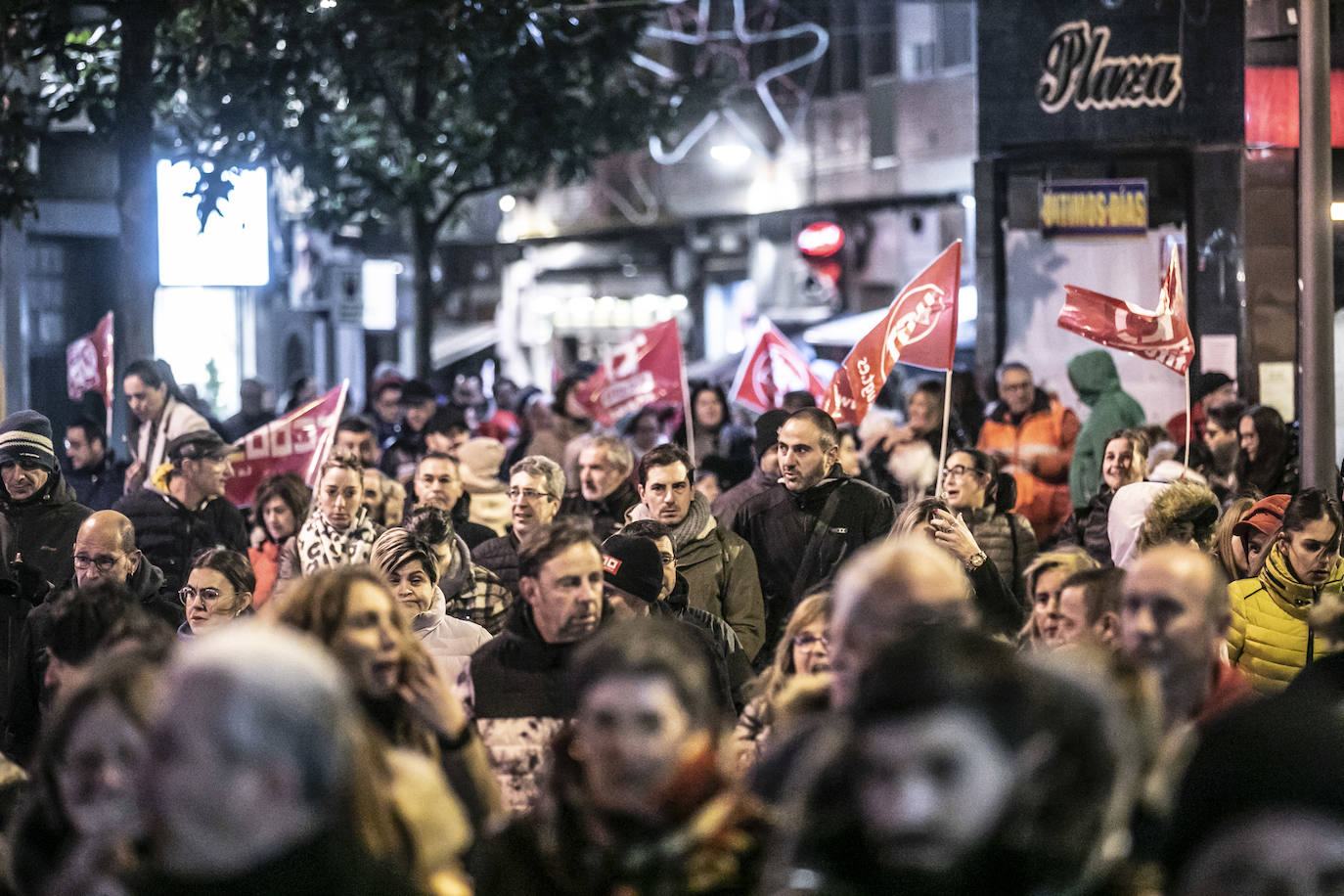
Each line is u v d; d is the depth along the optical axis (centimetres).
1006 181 4069
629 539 1465
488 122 4494
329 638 985
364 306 6812
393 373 4334
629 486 2241
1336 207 3703
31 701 1561
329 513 2041
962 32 6894
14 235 4309
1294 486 2567
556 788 775
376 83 4228
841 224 7481
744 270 8119
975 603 1517
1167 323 2412
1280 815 593
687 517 1902
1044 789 606
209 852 614
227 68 3659
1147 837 711
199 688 612
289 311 7369
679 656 746
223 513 2284
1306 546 1543
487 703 1218
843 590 853
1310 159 2394
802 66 7650
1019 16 4019
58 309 4800
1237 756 613
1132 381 3912
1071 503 3025
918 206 7150
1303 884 586
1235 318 3888
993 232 4066
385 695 998
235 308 6950
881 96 7244
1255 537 1778
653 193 8469
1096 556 2231
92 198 4678
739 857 741
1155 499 1772
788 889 623
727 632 1639
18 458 2062
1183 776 630
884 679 609
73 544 2092
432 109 4809
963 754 589
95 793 784
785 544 2019
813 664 1142
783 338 3191
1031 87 4022
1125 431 2228
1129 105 3947
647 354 3041
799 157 7700
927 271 2272
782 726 996
